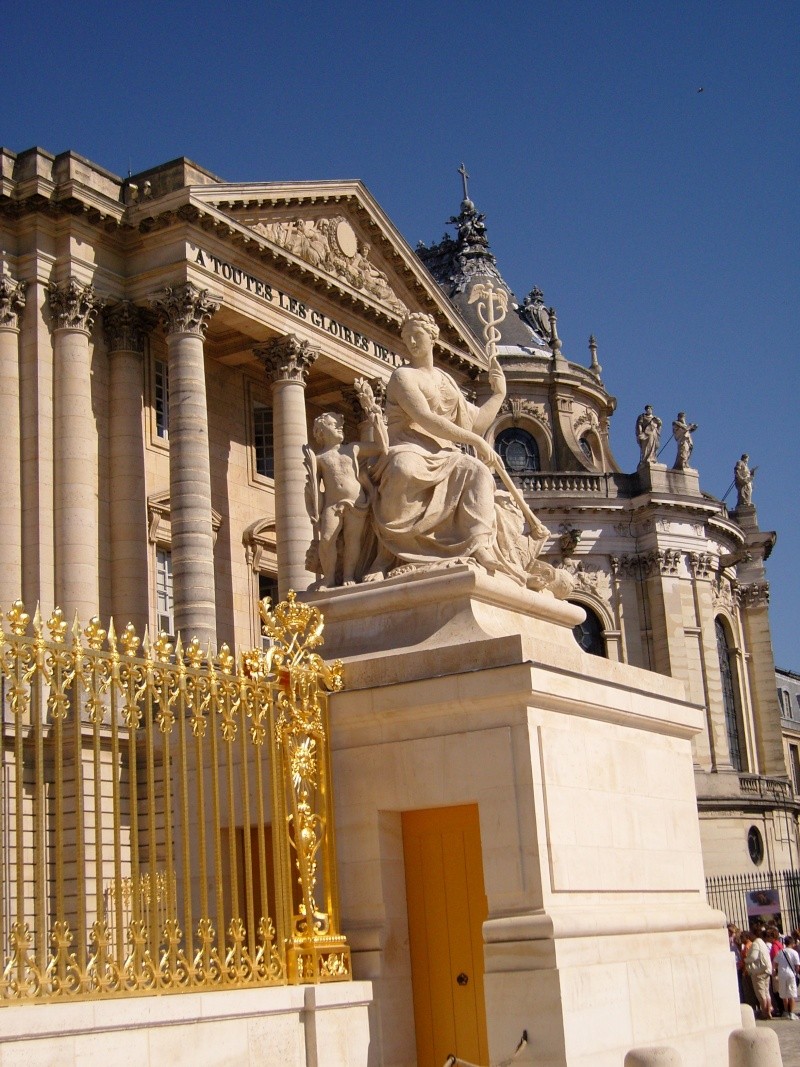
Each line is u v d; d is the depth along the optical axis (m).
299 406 43.81
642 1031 11.77
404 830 12.38
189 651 11.12
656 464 65.44
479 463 13.25
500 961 11.01
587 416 77.94
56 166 39.22
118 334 40.38
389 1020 11.68
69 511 37.66
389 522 13.15
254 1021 10.35
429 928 12.13
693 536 65.12
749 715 69.06
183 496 38.81
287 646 12.12
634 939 12.09
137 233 40.59
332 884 11.91
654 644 63.62
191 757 12.70
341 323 46.69
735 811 61.97
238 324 42.91
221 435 45.44
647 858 12.96
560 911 11.16
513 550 13.68
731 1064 11.48
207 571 38.66
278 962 11.22
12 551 37.00
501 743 11.46
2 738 9.12
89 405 38.97
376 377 48.03
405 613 12.59
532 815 11.23
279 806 11.70
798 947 37.62
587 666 12.82
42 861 9.14
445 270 85.19
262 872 11.23
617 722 12.88
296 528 42.44
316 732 12.09
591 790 12.12
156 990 9.80
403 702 11.90
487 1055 11.73
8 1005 8.70
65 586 37.22
